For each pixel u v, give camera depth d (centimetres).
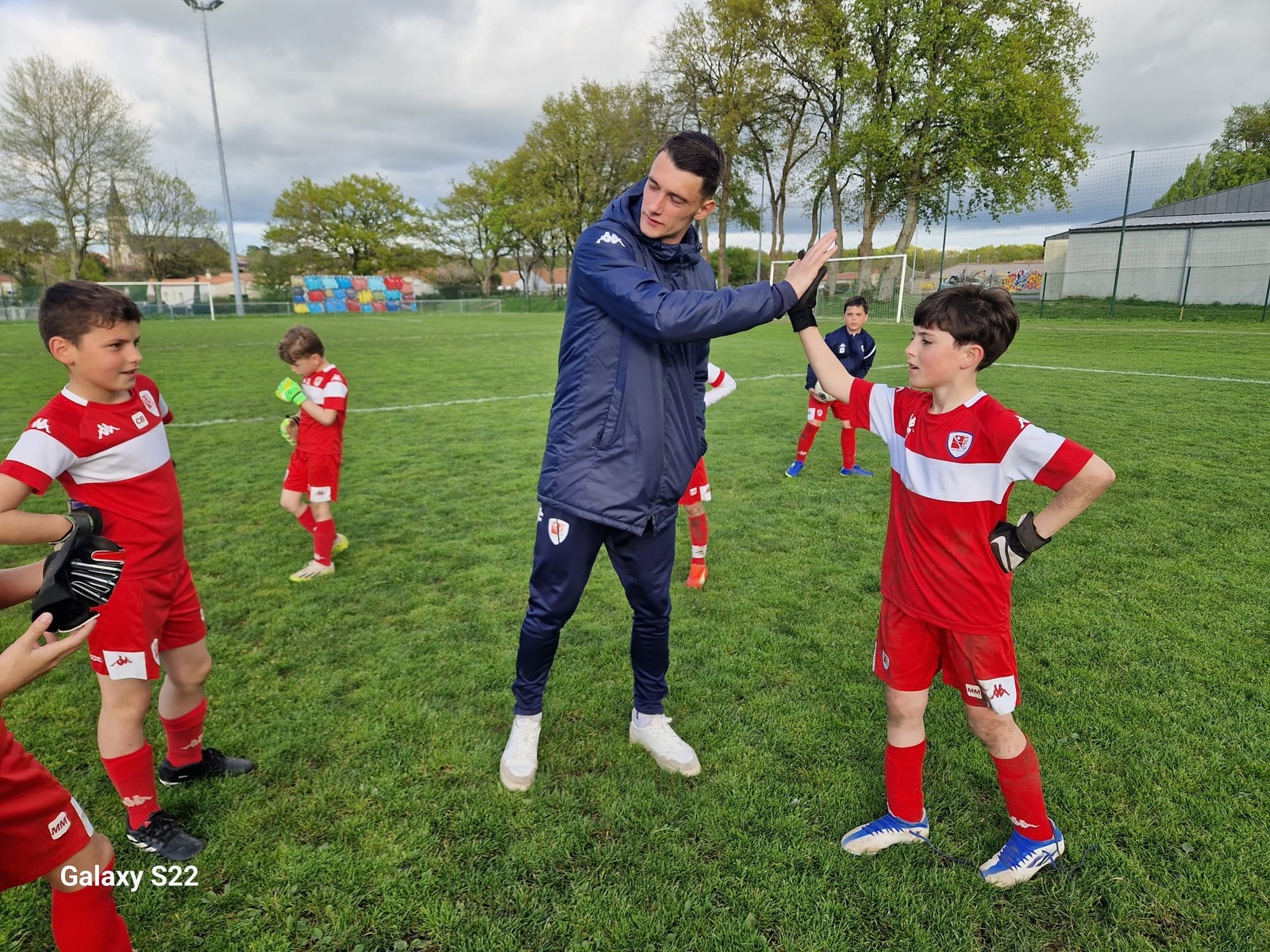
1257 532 471
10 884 140
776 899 196
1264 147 3988
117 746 205
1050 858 202
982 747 260
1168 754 252
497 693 299
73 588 139
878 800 235
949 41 2700
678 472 224
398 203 5897
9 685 129
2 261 4375
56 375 1278
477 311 4862
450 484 619
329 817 228
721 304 188
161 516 209
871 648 334
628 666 319
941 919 190
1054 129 2605
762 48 3331
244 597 394
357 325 3031
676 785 243
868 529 499
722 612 372
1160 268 2977
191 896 198
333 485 418
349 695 297
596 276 197
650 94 3734
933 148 2903
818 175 3225
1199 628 345
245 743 264
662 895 197
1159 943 182
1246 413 851
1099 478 162
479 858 211
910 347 187
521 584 412
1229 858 207
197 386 1193
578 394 212
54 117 3634
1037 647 329
